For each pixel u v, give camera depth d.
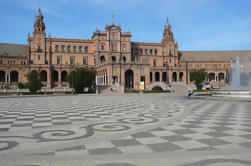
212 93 41.38
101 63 95.88
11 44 118.25
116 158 7.52
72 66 105.06
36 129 11.99
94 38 112.50
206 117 16.58
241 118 16.09
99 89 75.50
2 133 10.99
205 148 8.63
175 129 12.07
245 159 7.46
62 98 43.41
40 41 107.88
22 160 7.25
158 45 128.50
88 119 15.52
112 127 12.59
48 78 100.81
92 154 7.89
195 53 142.88
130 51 114.44
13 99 39.97
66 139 9.87
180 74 130.12
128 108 23.16
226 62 133.12
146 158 7.54
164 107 24.30
